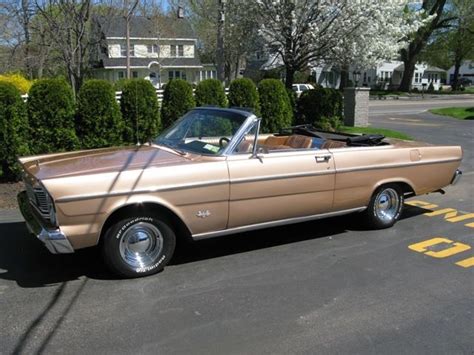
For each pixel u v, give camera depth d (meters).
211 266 4.81
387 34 15.97
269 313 3.84
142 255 4.51
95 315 3.79
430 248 5.38
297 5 14.67
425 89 61.53
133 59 46.12
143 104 10.07
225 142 4.89
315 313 3.84
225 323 3.67
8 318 3.73
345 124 16.20
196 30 49.75
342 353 3.28
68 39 18.11
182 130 5.40
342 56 15.48
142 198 4.29
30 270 4.68
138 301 4.03
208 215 4.66
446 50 56.81
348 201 5.56
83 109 9.38
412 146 6.09
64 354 3.25
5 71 21.69
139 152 5.02
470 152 11.91
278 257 5.07
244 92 11.44
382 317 3.79
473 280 4.51
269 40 15.75
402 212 6.79
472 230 6.04
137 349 3.31
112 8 20.72
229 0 15.92
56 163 4.62
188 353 3.27
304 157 5.14
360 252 5.23
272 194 4.96
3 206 7.02
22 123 8.55
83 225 4.14
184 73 50.47
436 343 3.42
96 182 4.15
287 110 12.08
